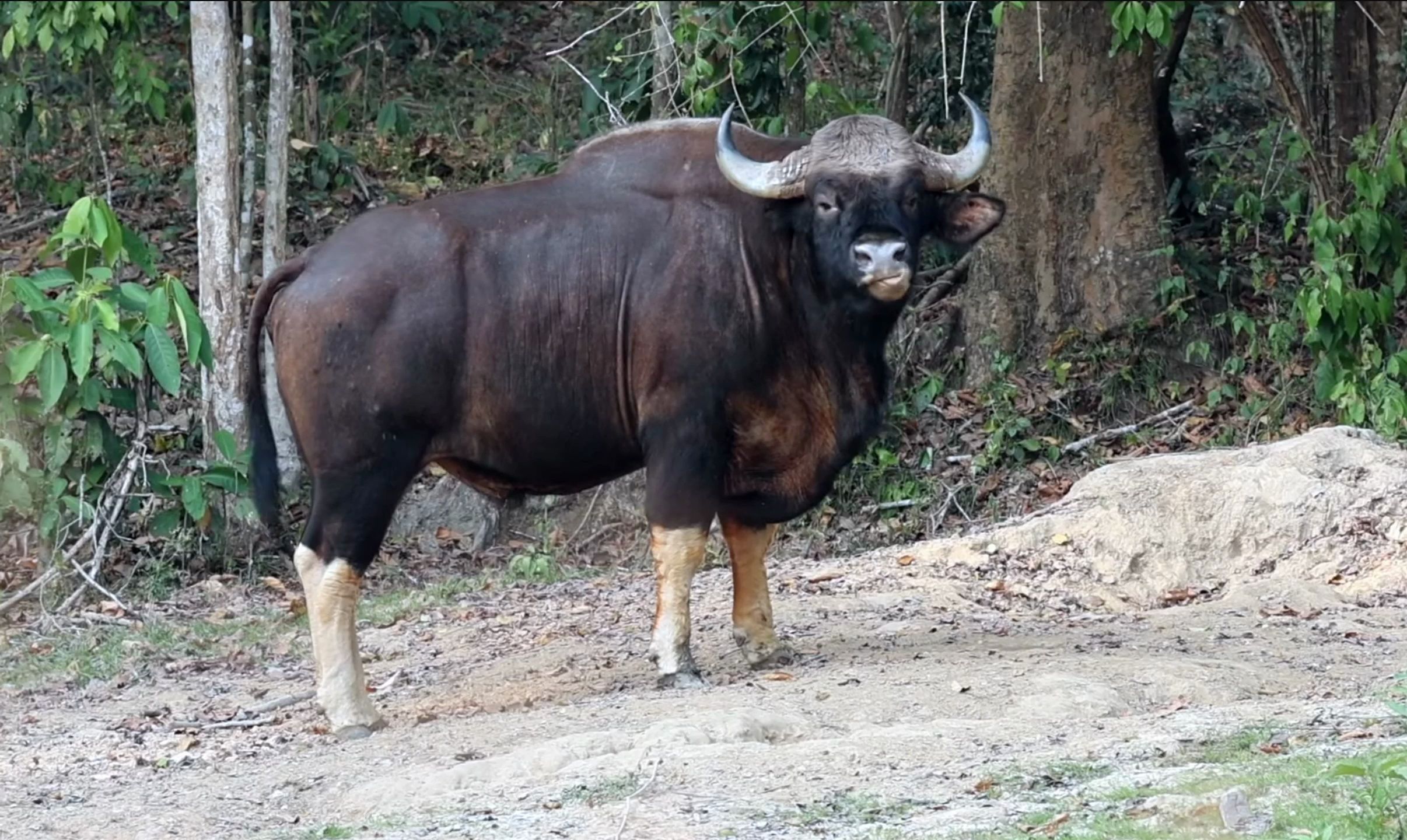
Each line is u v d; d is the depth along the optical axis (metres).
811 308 11.72
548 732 10.73
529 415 11.88
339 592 11.72
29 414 16.66
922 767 9.23
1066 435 20.52
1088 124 21.00
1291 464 16.11
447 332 11.65
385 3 27.47
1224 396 20.48
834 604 14.49
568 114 26.14
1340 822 7.62
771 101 21.16
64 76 24.61
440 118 26.25
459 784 9.67
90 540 17.39
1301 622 13.45
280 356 11.84
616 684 12.38
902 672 11.65
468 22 28.48
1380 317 18.64
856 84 25.05
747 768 9.27
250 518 18.12
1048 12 20.92
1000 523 17.14
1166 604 15.16
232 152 18.27
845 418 11.97
